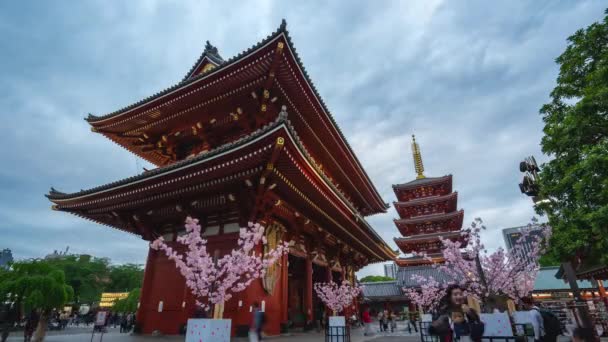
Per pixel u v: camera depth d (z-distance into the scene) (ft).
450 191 193.67
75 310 238.27
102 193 66.49
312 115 84.48
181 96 78.02
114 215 74.74
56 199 73.82
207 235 63.93
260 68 70.44
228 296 40.81
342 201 71.20
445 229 181.06
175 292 63.36
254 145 49.93
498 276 61.46
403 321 166.30
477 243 60.95
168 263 67.56
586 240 41.96
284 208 67.51
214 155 52.85
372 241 106.01
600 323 67.15
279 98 77.51
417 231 186.29
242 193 58.95
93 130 91.86
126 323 114.62
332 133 92.94
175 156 90.94
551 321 31.65
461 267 64.54
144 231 72.49
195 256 40.19
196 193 62.49
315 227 80.18
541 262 153.89
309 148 95.55
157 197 64.75
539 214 49.24
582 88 45.83
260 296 57.93
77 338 61.46
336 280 107.24
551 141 46.42
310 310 76.38
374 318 168.55
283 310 64.44
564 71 47.60
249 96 76.18
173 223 71.51
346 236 94.07
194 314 57.41
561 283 133.28
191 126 85.66
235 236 60.03
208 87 75.05
